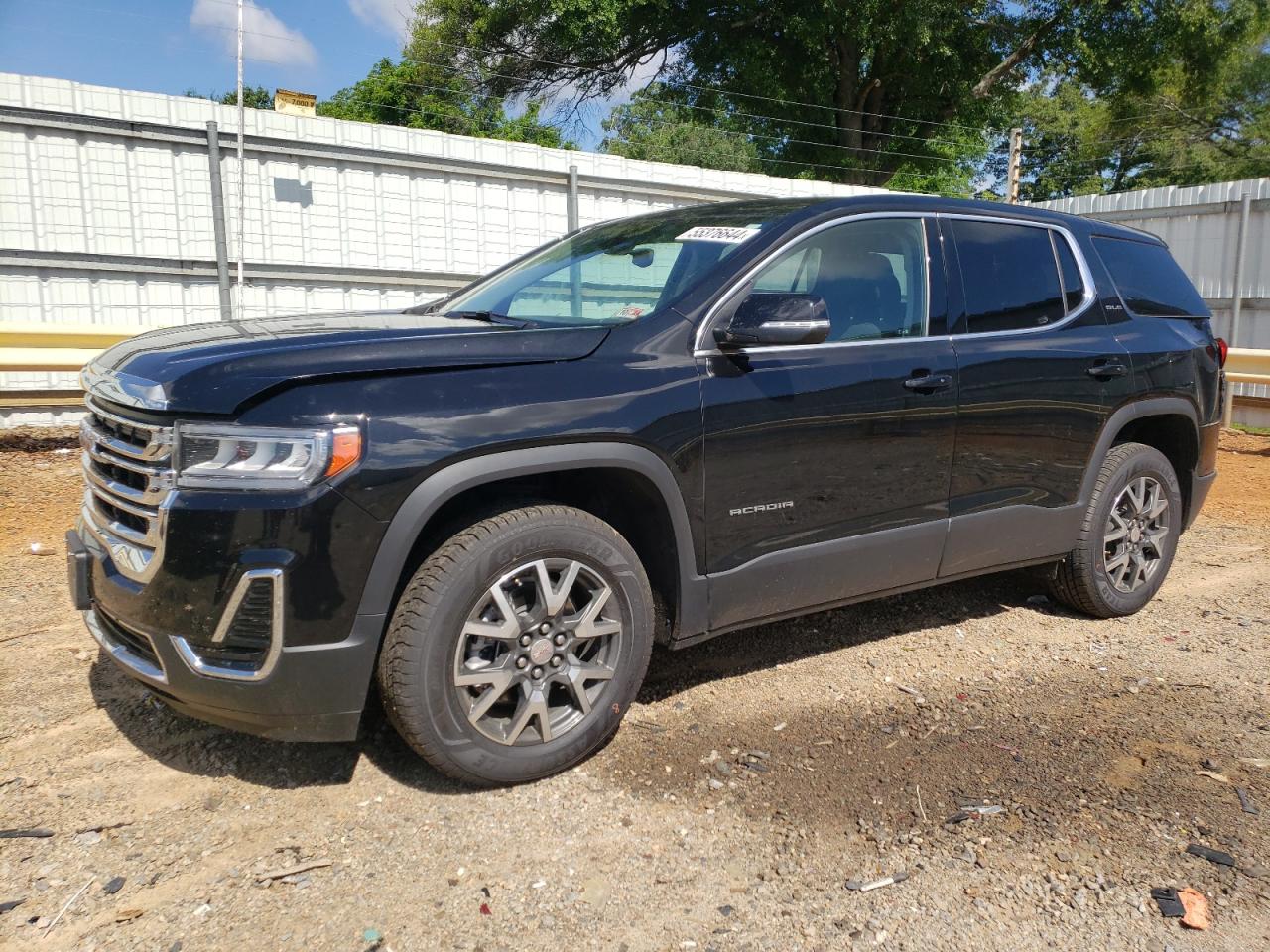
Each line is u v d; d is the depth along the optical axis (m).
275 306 9.20
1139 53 24.98
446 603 2.74
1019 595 4.98
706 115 25.66
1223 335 11.71
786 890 2.53
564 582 2.94
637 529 3.27
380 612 2.68
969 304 3.95
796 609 3.56
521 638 2.89
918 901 2.49
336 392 2.65
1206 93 29.61
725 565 3.30
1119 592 4.59
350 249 9.44
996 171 36.06
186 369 2.66
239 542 2.55
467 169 9.81
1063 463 4.21
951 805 2.94
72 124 8.22
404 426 2.67
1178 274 5.02
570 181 10.35
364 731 3.31
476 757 2.86
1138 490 4.58
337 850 2.66
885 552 3.69
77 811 2.81
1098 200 12.95
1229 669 4.05
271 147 8.95
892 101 27.27
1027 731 3.45
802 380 3.38
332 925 2.36
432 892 2.49
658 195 10.95
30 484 6.70
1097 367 4.25
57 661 3.82
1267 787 3.08
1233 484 8.15
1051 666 4.05
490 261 10.12
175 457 2.58
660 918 2.41
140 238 8.62
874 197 3.86
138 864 2.58
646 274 3.60
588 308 3.61
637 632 3.11
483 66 24.83
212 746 3.19
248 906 2.42
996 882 2.58
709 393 3.18
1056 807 2.94
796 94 24.98
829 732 3.41
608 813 2.87
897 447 3.63
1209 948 2.34
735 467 3.25
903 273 3.81
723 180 11.39
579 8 21.45
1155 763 3.23
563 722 3.03
